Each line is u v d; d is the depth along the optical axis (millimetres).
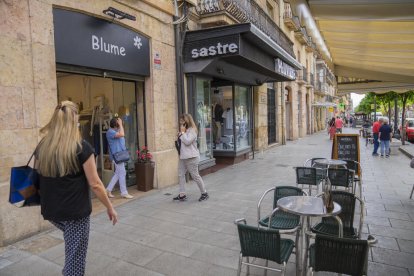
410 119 24297
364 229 4605
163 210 5648
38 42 4492
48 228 4676
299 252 3527
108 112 7160
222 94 11031
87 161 2520
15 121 4227
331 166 6789
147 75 7004
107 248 4109
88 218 2672
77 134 2555
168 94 7574
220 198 6418
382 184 7566
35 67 4457
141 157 7023
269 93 16391
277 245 2699
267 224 3703
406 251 3879
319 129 39031
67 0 4953
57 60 4871
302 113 25125
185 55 8055
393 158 12102
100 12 5602
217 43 7633
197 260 3756
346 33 6594
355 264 2408
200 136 9023
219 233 4555
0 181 4074
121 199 6359
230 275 3410
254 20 10734
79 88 7469
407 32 6027
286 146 16891
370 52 8570
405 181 7863
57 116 2510
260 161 11516
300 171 5625
